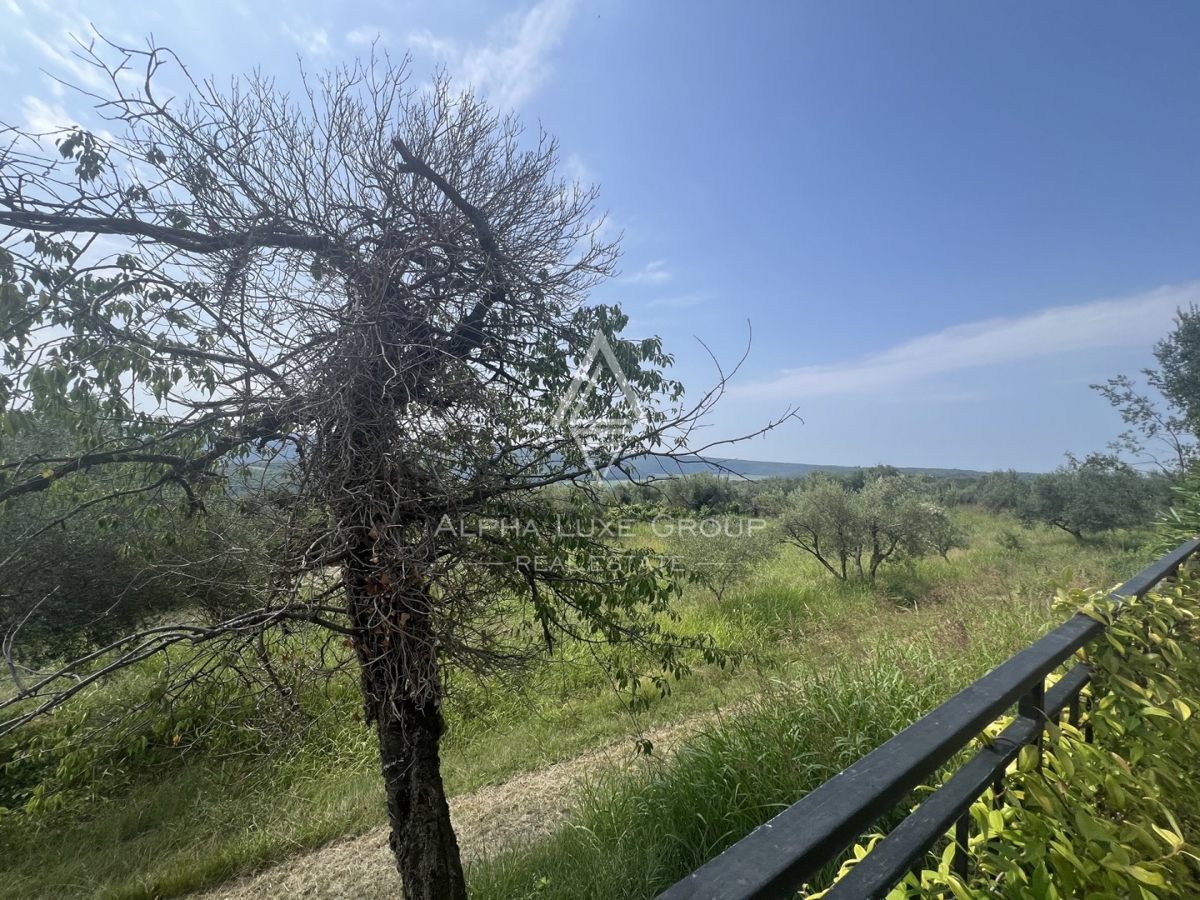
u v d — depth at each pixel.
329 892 4.87
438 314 3.23
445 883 3.09
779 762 3.86
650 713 6.93
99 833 5.95
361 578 2.78
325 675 2.94
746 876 0.82
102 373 2.74
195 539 3.27
